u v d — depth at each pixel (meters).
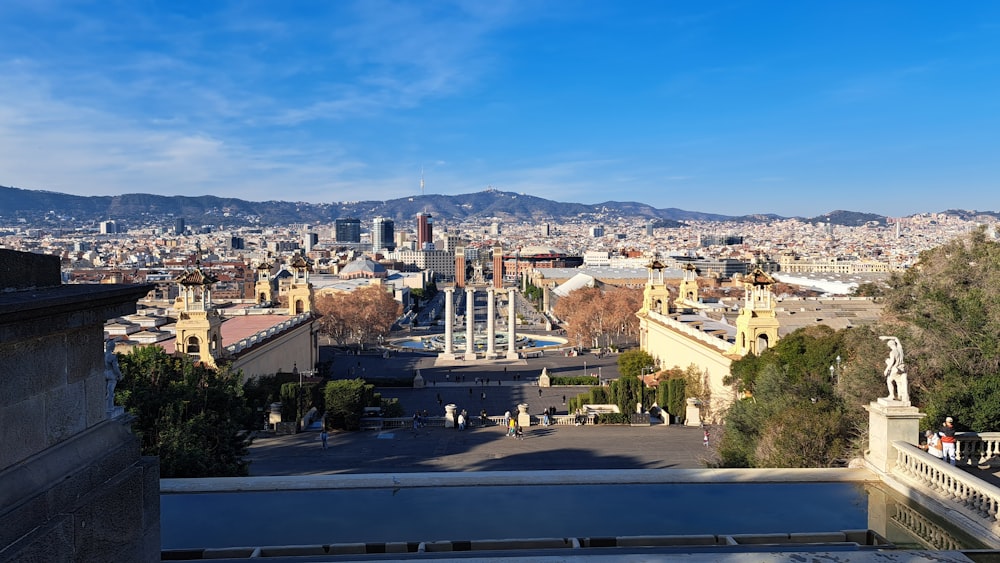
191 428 50.41
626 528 23.61
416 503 25.47
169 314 127.00
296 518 24.16
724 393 93.06
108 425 13.57
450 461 69.44
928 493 25.31
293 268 141.50
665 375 112.50
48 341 11.91
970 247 64.19
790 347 74.94
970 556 18.77
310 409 89.69
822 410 49.00
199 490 26.44
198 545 22.06
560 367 164.12
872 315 118.25
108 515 12.69
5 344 10.82
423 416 92.44
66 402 12.38
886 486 27.27
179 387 53.75
